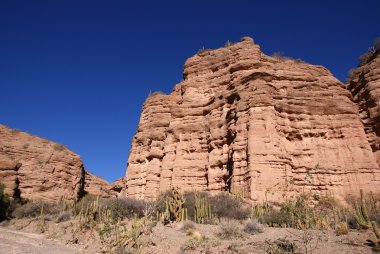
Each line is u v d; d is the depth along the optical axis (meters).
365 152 30.17
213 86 41.47
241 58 41.75
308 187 28.83
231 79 40.03
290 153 30.27
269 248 11.83
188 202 23.27
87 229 18.52
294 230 15.48
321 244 12.05
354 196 28.11
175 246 13.18
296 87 34.25
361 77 35.31
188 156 36.34
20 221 29.70
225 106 35.69
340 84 35.22
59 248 14.93
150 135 43.12
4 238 17.92
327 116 32.41
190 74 46.00
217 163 33.06
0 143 53.88
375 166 29.20
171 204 20.19
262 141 28.89
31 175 51.31
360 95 34.38
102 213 20.31
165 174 37.09
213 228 16.89
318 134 31.55
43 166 54.12
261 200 26.19
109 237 15.41
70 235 18.30
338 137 31.36
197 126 37.56
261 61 41.66
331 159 30.22
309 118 32.22
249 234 15.13
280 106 32.00
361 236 13.10
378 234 11.75
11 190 45.53
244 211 22.34
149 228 15.52
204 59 46.00
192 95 42.22
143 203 23.42
